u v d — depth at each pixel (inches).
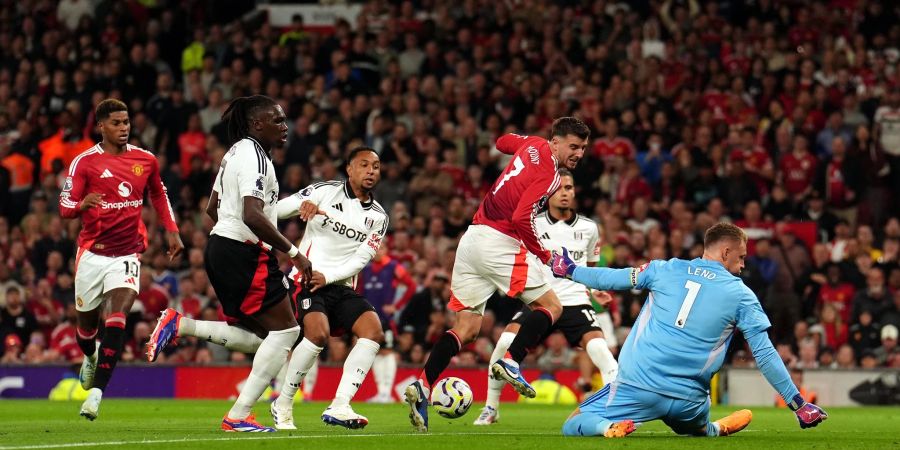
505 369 993.5
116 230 1112.2
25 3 2952.8
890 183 2491.4
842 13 2913.4
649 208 2321.6
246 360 2066.9
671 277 898.7
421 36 2773.1
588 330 1279.5
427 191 2343.8
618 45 2746.1
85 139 2581.2
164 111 2546.8
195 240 2214.6
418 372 1946.4
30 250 2249.0
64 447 789.2
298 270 1032.2
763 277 2121.1
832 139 2522.1
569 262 930.7
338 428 1037.2
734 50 2778.1
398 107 2556.6
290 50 2736.2
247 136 960.9
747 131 2479.1
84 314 1138.7
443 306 2015.3
